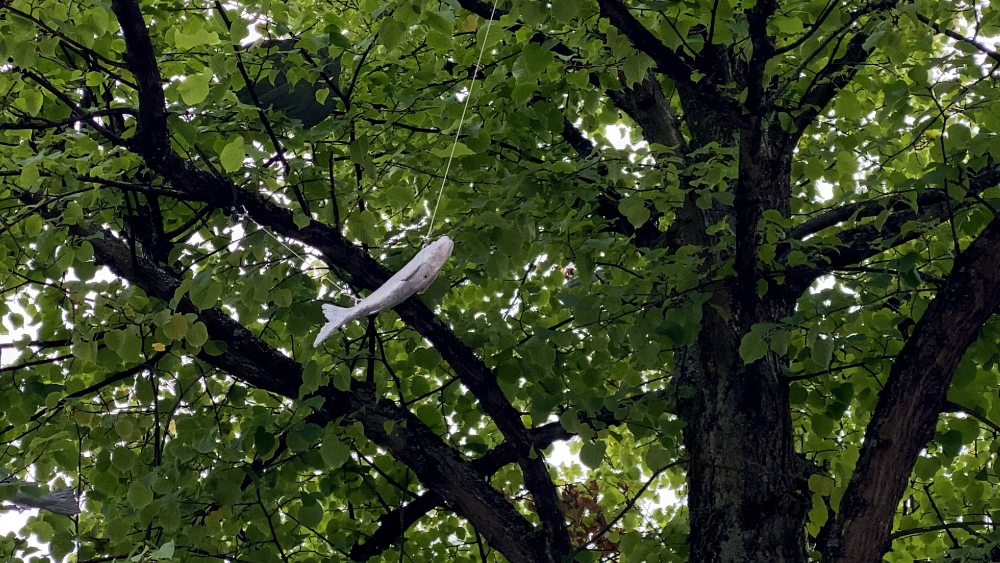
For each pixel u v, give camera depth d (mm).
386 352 9797
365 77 8039
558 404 7215
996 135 6238
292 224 6766
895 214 8016
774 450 7266
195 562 7332
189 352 7500
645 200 7066
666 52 6219
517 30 8047
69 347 8273
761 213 7566
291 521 8930
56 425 7832
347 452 6801
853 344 7375
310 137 7016
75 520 7523
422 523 10727
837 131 9148
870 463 6496
